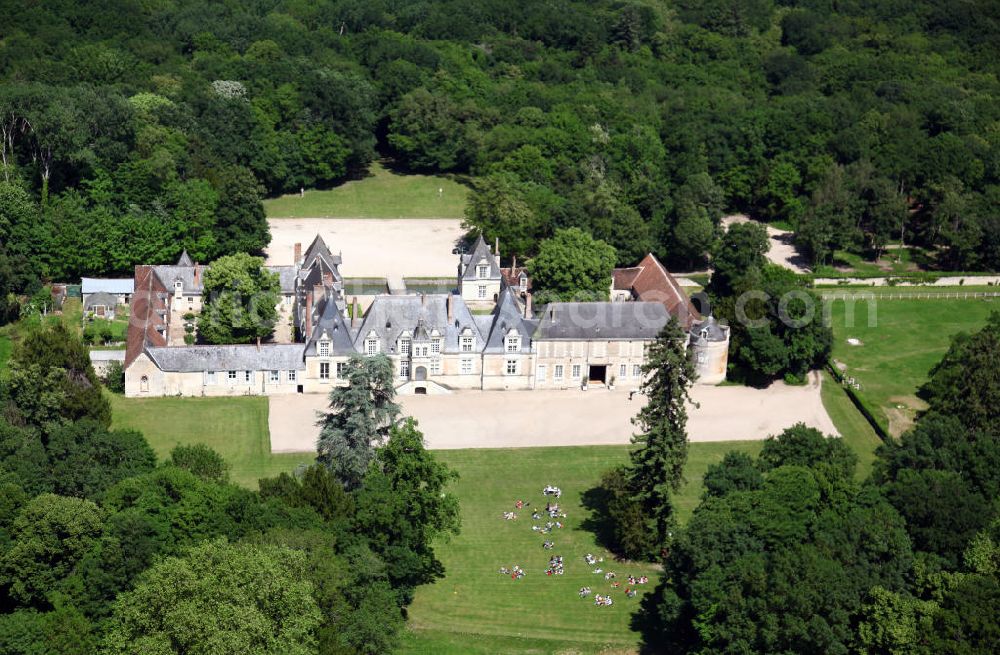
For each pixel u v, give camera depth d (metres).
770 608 194.88
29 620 187.62
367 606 198.75
